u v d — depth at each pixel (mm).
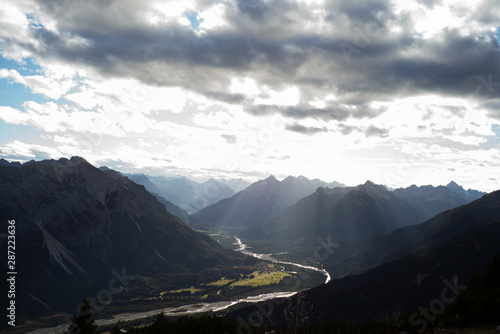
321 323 62438
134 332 54719
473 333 42031
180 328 56094
